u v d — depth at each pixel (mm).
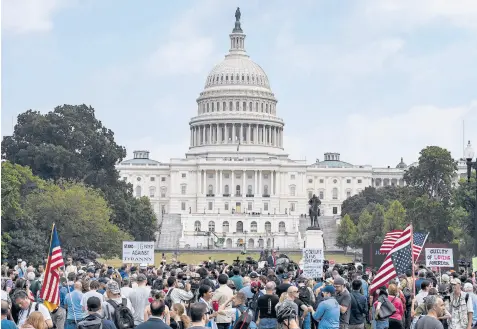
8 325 31250
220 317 39781
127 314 36188
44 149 197250
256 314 40000
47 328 32312
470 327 39594
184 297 41812
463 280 51844
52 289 36344
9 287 45750
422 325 32656
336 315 37594
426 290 41906
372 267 74375
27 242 125062
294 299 35531
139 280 39250
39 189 161625
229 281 44125
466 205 151125
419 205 199125
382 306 39844
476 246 69000
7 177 125125
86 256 156625
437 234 196500
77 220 150500
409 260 42094
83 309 39094
